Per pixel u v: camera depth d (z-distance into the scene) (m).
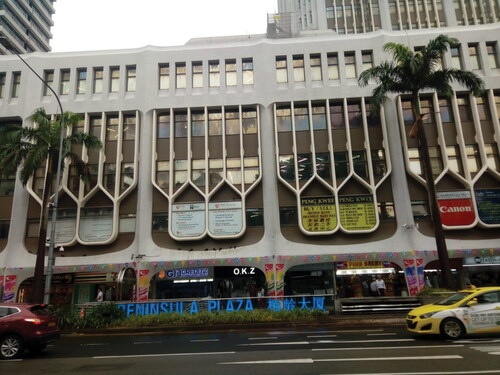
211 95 26.78
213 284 24.84
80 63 27.72
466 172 24.45
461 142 25.00
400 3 51.91
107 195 25.16
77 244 25.03
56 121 22.00
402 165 24.91
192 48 27.83
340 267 24.34
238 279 25.08
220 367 8.46
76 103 26.86
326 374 7.48
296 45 27.50
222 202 24.98
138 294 23.45
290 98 26.42
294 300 18.00
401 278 24.17
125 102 26.81
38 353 11.44
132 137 26.64
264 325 16.17
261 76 27.00
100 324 16.80
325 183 24.69
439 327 11.27
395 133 25.48
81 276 24.73
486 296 11.60
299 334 14.01
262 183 25.47
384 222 24.61
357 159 25.53
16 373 8.56
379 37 27.11
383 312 17.50
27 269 24.27
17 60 28.02
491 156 25.09
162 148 26.39
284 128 26.42
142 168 25.69
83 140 22.39
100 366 9.10
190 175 25.58
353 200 24.70
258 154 25.78
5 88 27.56
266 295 23.69
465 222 24.05
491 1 49.66
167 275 24.28
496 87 25.66
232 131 26.58
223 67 27.45
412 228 23.98
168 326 16.55
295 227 24.84
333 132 26.05
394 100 25.97
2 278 24.14
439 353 9.21
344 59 27.17
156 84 27.11
